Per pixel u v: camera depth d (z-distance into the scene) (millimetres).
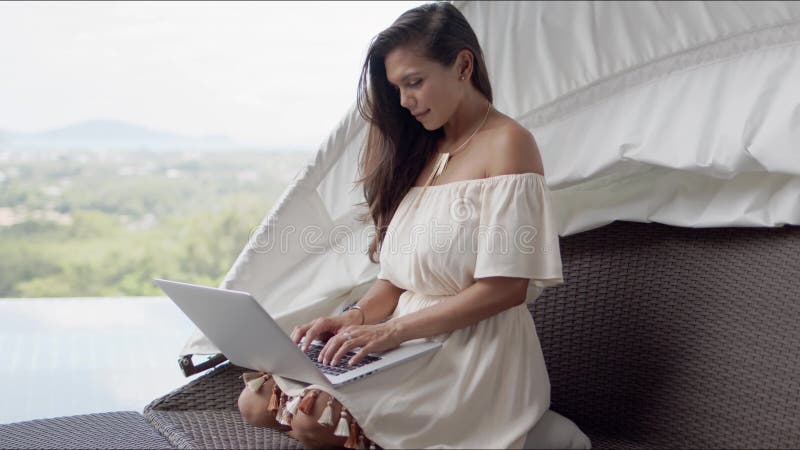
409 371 1595
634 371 1963
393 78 1749
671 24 2020
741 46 1907
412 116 1877
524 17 2168
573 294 2076
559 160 2104
